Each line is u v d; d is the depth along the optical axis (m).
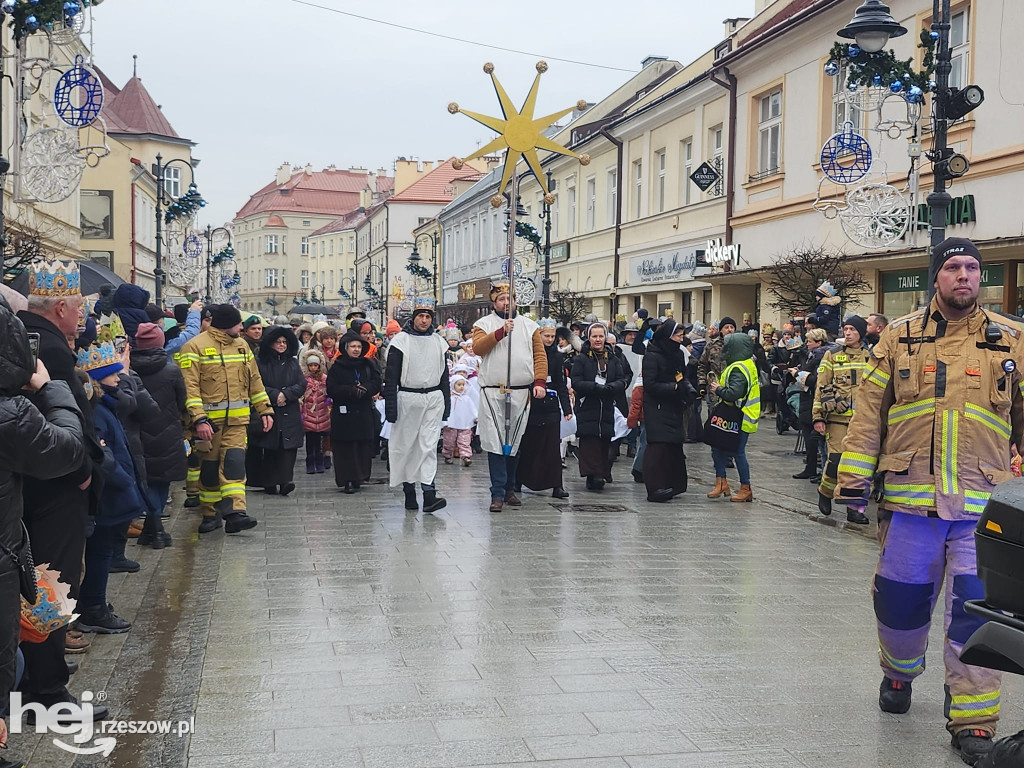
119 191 44.50
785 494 12.33
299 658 5.66
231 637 6.05
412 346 10.53
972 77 16.91
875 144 19.31
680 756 4.36
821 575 7.89
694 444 18.25
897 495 4.80
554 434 11.45
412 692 5.13
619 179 33.38
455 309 60.59
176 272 38.00
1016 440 4.76
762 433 20.14
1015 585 3.43
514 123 11.11
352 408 11.91
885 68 11.02
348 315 16.12
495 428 10.58
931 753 4.45
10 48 17.00
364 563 8.09
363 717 4.79
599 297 35.50
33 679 4.84
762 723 4.77
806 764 4.30
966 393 4.65
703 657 5.75
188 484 10.94
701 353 16.69
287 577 7.60
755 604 6.95
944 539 4.70
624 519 10.34
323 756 4.34
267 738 4.53
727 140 25.38
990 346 4.68
